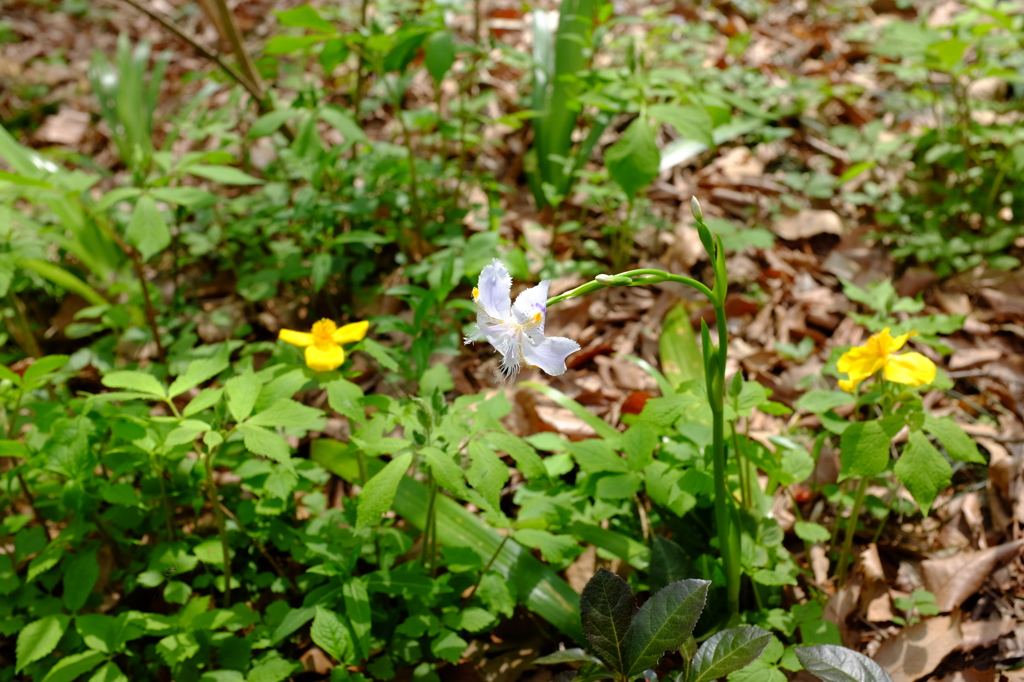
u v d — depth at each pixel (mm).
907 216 968
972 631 620
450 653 578
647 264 967
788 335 869
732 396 592
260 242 994
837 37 1415
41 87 1441
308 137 782
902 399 565
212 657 619
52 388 800
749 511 627
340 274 955
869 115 1190
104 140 1305
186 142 1248
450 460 545
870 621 640
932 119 1142
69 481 594
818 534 618
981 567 643
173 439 552
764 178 1083
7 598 621
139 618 585
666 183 1084
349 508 625
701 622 612
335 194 884
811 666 511
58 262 977
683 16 1465
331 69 843
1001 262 872
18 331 853
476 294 493
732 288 921
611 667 519
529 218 1042
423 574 607
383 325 691
